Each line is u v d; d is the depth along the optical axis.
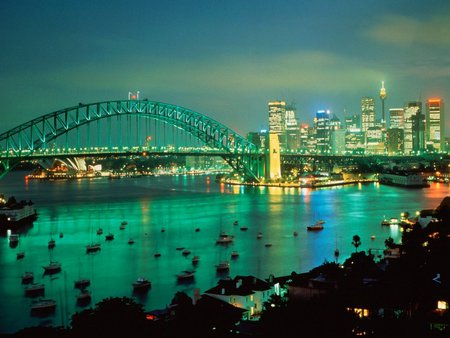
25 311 135.00
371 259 135.75
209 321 99.25
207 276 163.00
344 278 107.12
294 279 110.69
